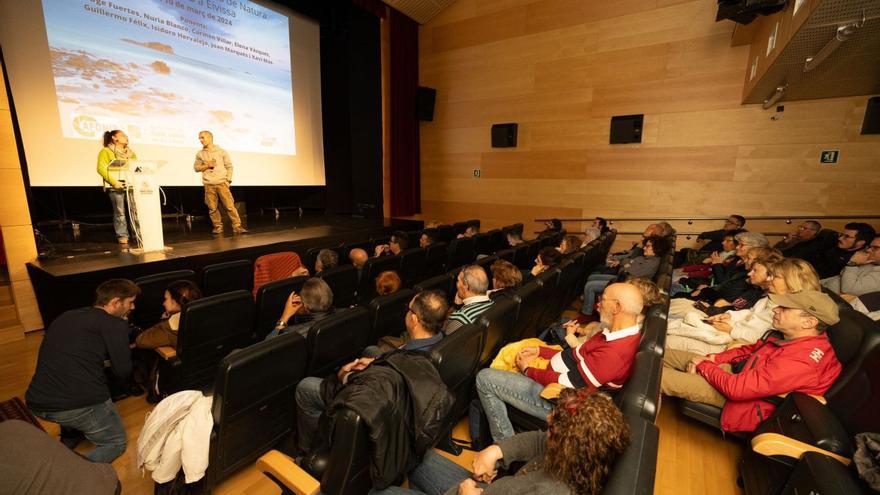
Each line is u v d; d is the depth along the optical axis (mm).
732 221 4531
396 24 6934
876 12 1929
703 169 5012
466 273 2107
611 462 864
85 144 4785
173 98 5508
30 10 4309
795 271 1922
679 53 5016
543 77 6129
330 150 7984
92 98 4809
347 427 1046
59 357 1716
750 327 2141
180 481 1523
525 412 1660
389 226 6262
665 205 5332
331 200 8180
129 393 2447
